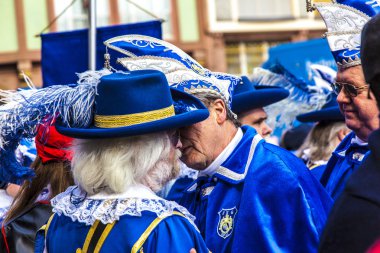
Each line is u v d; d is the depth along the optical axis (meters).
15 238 2.93
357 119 2.48
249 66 20.38
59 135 2.93
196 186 2.86
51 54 4.89
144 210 2.19
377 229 1.61
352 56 2.45
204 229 2.73
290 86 4.11
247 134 2.73
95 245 2.20
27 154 3.39
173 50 2.76
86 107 2.27
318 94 3.92
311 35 20.73
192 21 19.89
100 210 2.21
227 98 2.71
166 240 2.15
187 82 2.67
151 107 2.23
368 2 2.52
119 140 2.22
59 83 4.89
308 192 2.55
